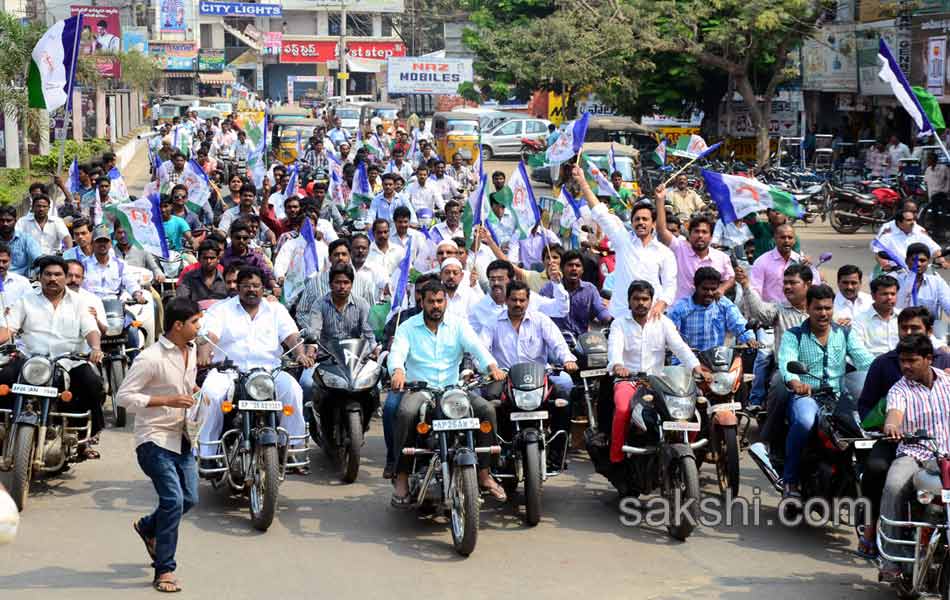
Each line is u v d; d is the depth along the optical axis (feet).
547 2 141.90
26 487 26.07
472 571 23.36
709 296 30.09
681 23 110.11
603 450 27.68
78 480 29.40
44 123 99.45
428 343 27.43
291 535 25.53
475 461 24.14
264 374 26.16
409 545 25.00
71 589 21.76
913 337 22.71
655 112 125.59
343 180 70.38
